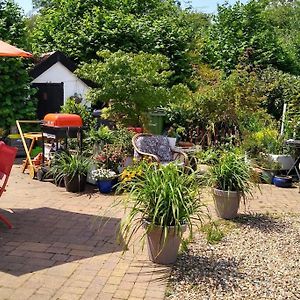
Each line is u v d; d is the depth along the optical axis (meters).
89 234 4.75
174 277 3.71
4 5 11.26
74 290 3.41
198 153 7.27
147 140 7.46
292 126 8.93
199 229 5.00
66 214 5.48
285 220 5.64
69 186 6.60
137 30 12.32
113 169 7.01
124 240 4.21
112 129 9.23
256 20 15.51
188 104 9.79
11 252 4.14
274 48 15.05
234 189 5.45
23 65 10.11
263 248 4.55
